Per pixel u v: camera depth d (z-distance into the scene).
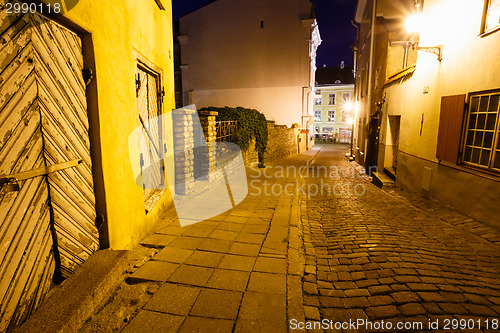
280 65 23.11
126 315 2.65
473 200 5.63
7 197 2.10
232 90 24.08
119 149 3.60
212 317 2.66
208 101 24.61
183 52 24.56
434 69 7.12
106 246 3.34
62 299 2.47
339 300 3.04
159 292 3.02
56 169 2.59
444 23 6.72
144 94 4.82
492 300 2.97
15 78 2.18
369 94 14.38
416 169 8.08
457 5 6.22
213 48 23.97
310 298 3.08
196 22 24.00
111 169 3.38
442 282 3.33
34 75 2.36
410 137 8.52
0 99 2.06
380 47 12.84
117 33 3.56
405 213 6.39
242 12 23.14
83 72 2.99
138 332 2.45
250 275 3.40
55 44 2.59
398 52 11.43
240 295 3.00
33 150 2.36
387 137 11.05
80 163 2.97
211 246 4.17
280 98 23.50
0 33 2.04
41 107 2.44
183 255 3.87
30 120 2.33
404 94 9.14
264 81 23.52
